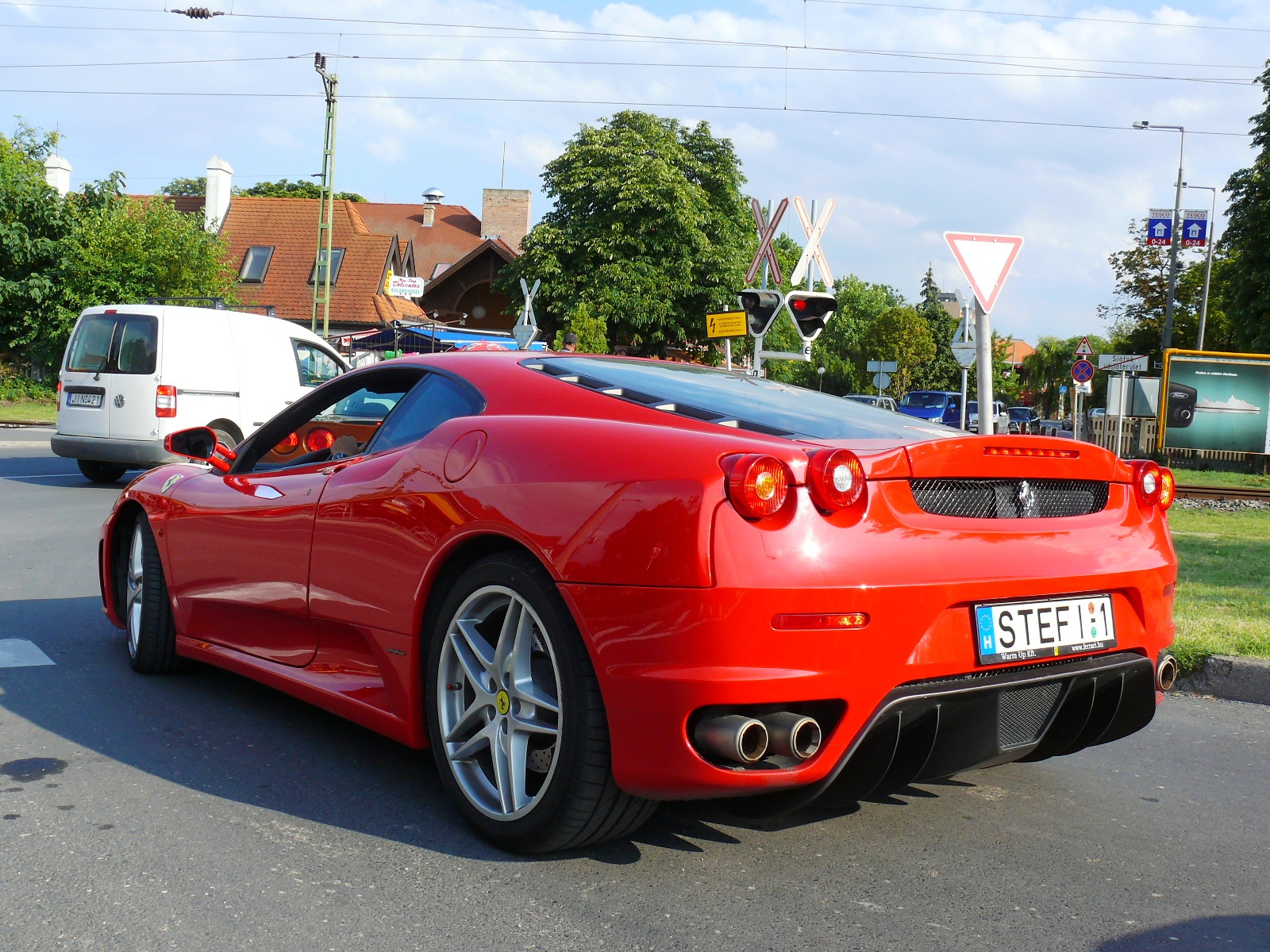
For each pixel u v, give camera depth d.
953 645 2.69
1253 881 2.90
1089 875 2.90
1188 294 46.06
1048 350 88.81
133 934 2.41
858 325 83.44
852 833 3.14
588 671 2.66
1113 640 3.04
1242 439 24.05
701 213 41.62
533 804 2.76
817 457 2.55
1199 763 3.99
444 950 2.37
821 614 2.48
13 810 3.15
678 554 2.49
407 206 58.69
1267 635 5.59
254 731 3.95
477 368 3.45
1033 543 2.89
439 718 3.04
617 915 2.55
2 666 4.77
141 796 3.28
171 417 12.13
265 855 2.86
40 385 31.16
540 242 39.97
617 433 2.79
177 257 32.06
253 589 3.88
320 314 41.59
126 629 4.99
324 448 3.84
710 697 2.44
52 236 31.42
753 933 2.49
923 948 2.45
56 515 10.23
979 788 3.62
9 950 2.33
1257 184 33.31
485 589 2.89
